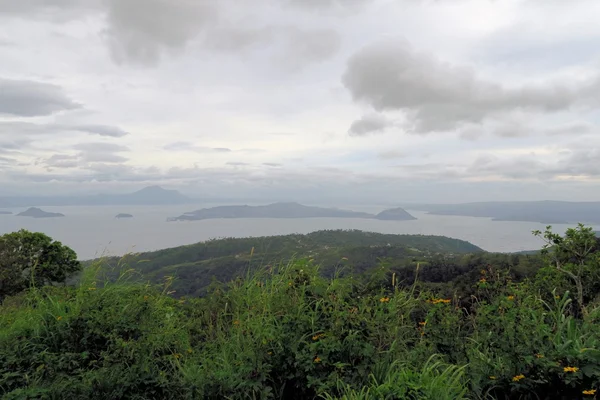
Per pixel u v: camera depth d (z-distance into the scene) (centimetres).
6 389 291
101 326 347
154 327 361
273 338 304
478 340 323
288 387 296
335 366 283
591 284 427
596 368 254
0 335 353
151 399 275
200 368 323
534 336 287
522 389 269
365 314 320
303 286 358
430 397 245
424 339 341
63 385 274
